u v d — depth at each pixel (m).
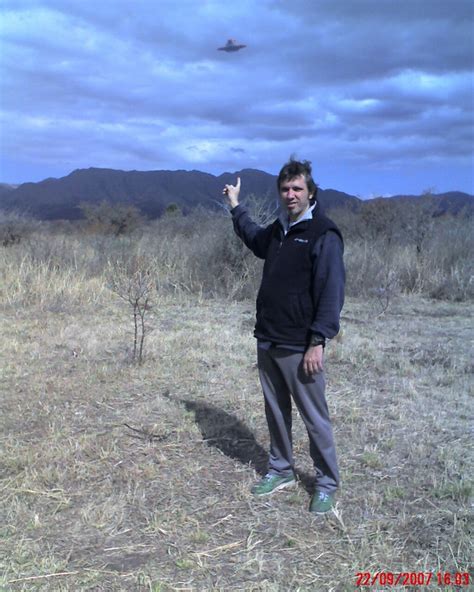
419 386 6.24
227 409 5.55
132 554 3.40
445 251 13.22
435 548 3.42
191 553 3.40
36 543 3.49
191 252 12.82
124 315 9.73
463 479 4.16
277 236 3.80
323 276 3.56
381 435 4.95
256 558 3.33
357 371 6.73
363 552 3.38
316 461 3.87
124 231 30.30
